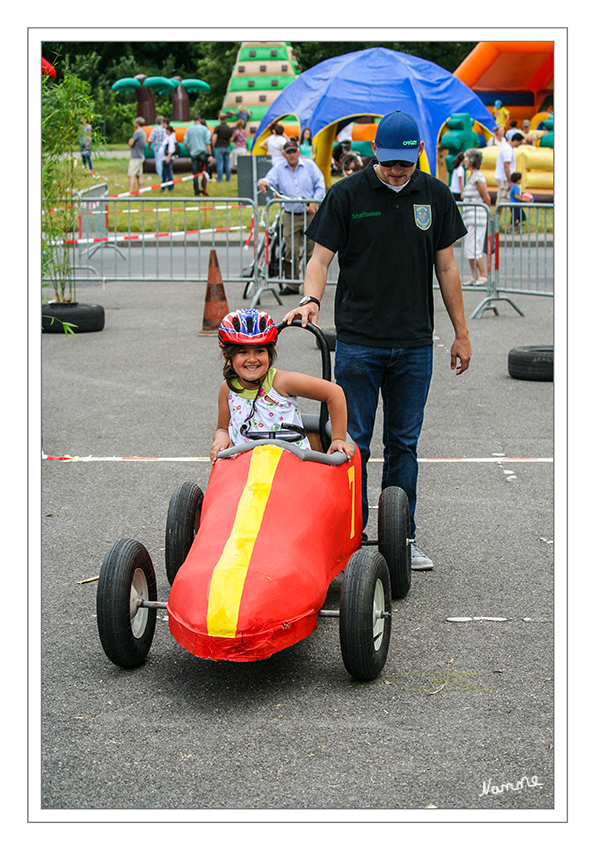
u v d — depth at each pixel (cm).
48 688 402
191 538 476
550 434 806
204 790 327
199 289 1697
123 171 3688
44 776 335
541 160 2553
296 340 1204
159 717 377
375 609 407
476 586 509
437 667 417
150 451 766
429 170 1708
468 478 695
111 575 404
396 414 526
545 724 368
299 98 1822
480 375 1031
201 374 1040
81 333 1281
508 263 1809
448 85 1766
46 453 762
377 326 505
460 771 337
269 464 432
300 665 425
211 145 3250
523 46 3048
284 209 1470
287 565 390
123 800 322
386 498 492
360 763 342
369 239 497
